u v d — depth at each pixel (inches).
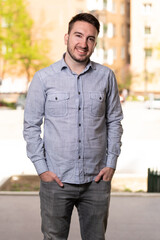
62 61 106.5
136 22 2546.8
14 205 194.4
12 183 250.7
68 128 104.4
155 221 173.2
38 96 106.9
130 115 918.4
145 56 2551.7
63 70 106.3
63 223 108.6
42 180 107.1
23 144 432.1
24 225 167.3
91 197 108.2
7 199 204.2
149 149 400.5
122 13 2511.1
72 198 107.3
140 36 2546.8
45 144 107.5
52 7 2119.8
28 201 200.8
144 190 230.5
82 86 106.0
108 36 2427.4
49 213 107.3
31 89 107.6
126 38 2546.8
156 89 2394.2
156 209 189.9
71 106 104.7
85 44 103.4
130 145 429.1
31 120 107.7
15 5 1449.3
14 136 511.2
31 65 1534.2
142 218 176.9
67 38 108.6
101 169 108.9
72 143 104.4
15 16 1466.5
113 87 111.0
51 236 108.1
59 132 104.7
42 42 1556.3
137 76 2378.2
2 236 154.8
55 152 105.2
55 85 105.5
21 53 1483.8
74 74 105.9
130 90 2348.7
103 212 109.5
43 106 107.8
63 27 2122.3
